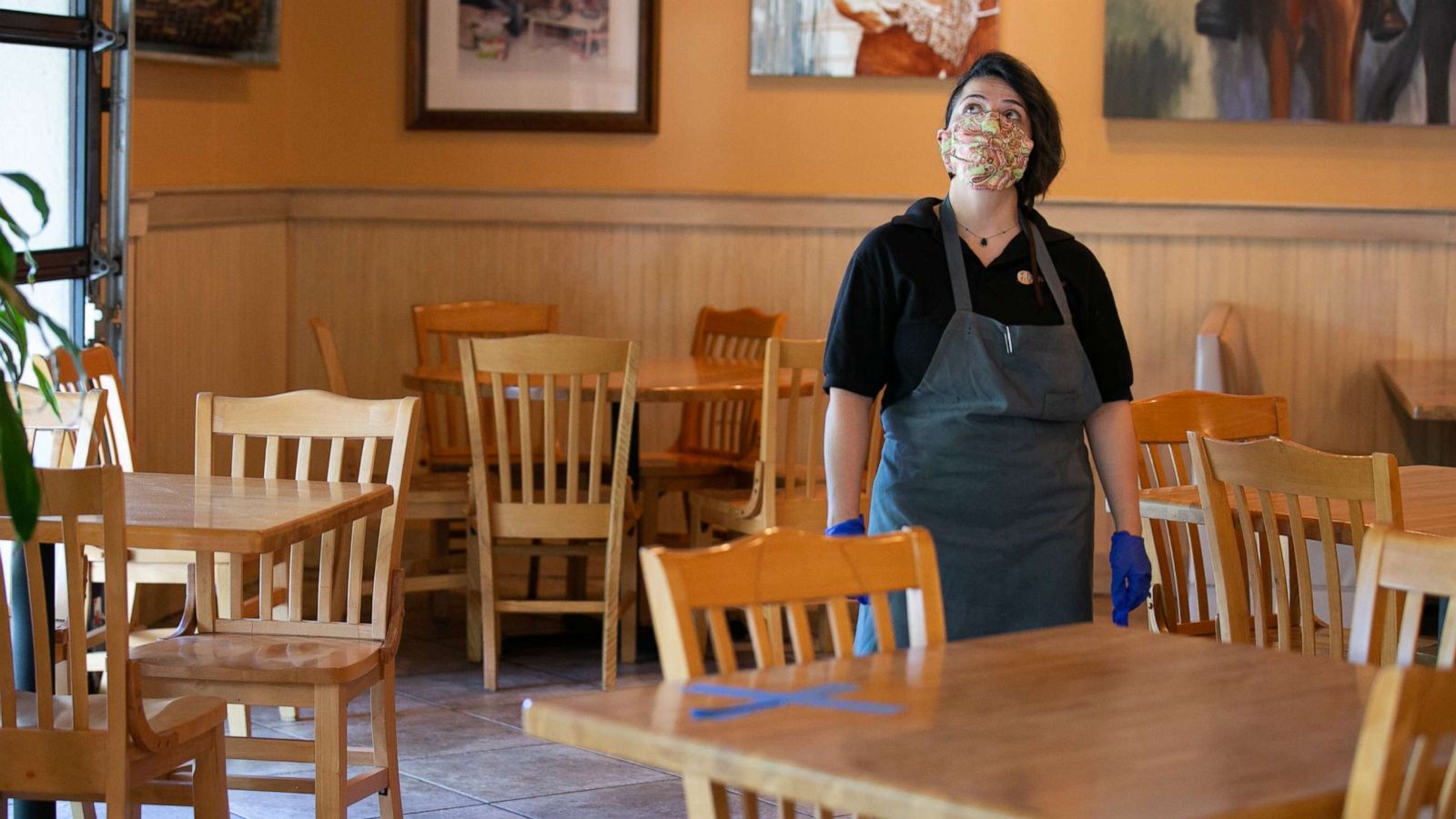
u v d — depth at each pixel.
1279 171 6.67
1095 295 3.08
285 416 3.86
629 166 6.90
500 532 5.11
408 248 6.93
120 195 5.20
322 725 3.38
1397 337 6.61
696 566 2.10
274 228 6.80
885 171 6.82
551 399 5.04
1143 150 6.70
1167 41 6.60
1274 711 1.89
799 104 6.82
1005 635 2.29
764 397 5.19
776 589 2.18
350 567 3.71
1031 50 6.71
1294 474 3.22
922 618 2.29
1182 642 2.24
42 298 5.10
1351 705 1.92
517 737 4.63
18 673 3.46
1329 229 6.59
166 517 3.10
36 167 5.02
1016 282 3.02
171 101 6.04
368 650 3.56
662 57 6.84
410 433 3.74
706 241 6.86
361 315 6.95
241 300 6.54
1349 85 6.55
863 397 3.04
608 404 5.69
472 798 4.09
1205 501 3.38
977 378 2.96
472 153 6.92
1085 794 1.56
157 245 5.80
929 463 2.98
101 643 4.78
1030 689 1.96
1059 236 3.10
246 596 6.05
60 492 2.68
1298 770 1.66
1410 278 6.59
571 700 1.89
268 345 6.79
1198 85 6.60
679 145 6.87
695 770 1.71
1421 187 6.62
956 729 1.78
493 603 5.12
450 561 6.19
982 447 2.96
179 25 5.93
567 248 6.89
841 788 1.60
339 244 6.93
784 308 6.85
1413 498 3.87
